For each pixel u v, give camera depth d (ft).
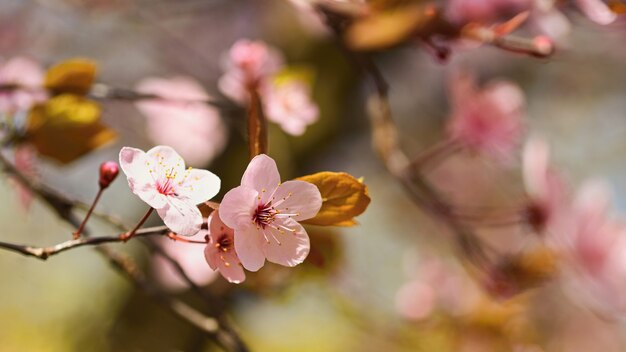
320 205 1.50
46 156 1.89
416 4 1.74
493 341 2.88
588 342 4.91
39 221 3.26
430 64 4.72
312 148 3.61
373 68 2.02
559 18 1.89
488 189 5.55
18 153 1.89
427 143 4.70
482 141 2.12
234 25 4.09
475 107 2.12
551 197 2.04
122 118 2.64
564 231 2.03
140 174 1.48
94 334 3.26
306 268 2.26
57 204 1.85
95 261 3.43
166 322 3.21
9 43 3.48
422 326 2.94
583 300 2.09
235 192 1.48
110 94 1.89
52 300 3.36
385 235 5.06
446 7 1.87
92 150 1.90
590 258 2.03
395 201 5.10
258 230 1.49
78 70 1.86
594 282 2.03
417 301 2.96
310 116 2.05
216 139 2.69
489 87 2.18
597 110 5.57
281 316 3.12
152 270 2.48
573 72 5.27
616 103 5.55
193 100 1.94
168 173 1.49
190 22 4.18
